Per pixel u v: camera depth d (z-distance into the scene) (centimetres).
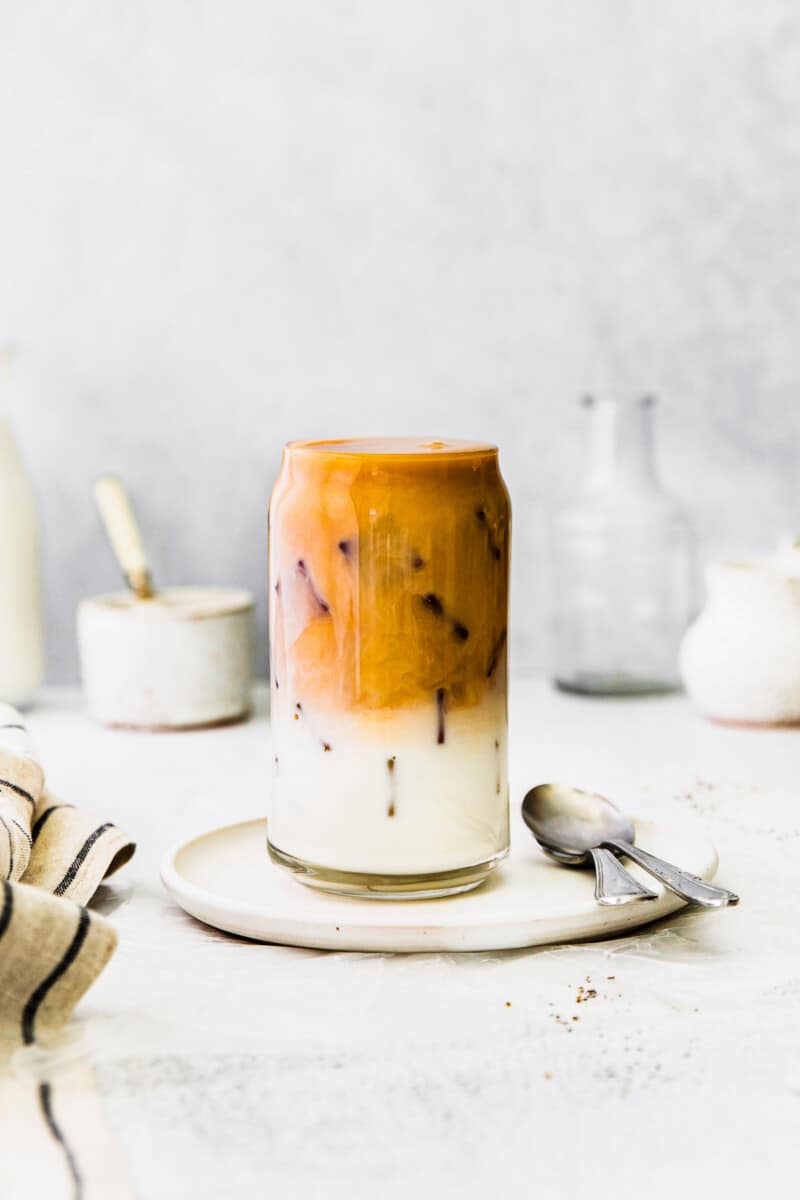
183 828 100
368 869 86
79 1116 69
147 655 118
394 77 131
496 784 88
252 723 122
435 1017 80
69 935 77
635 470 128
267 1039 78
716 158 133
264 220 131
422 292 132
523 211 132
